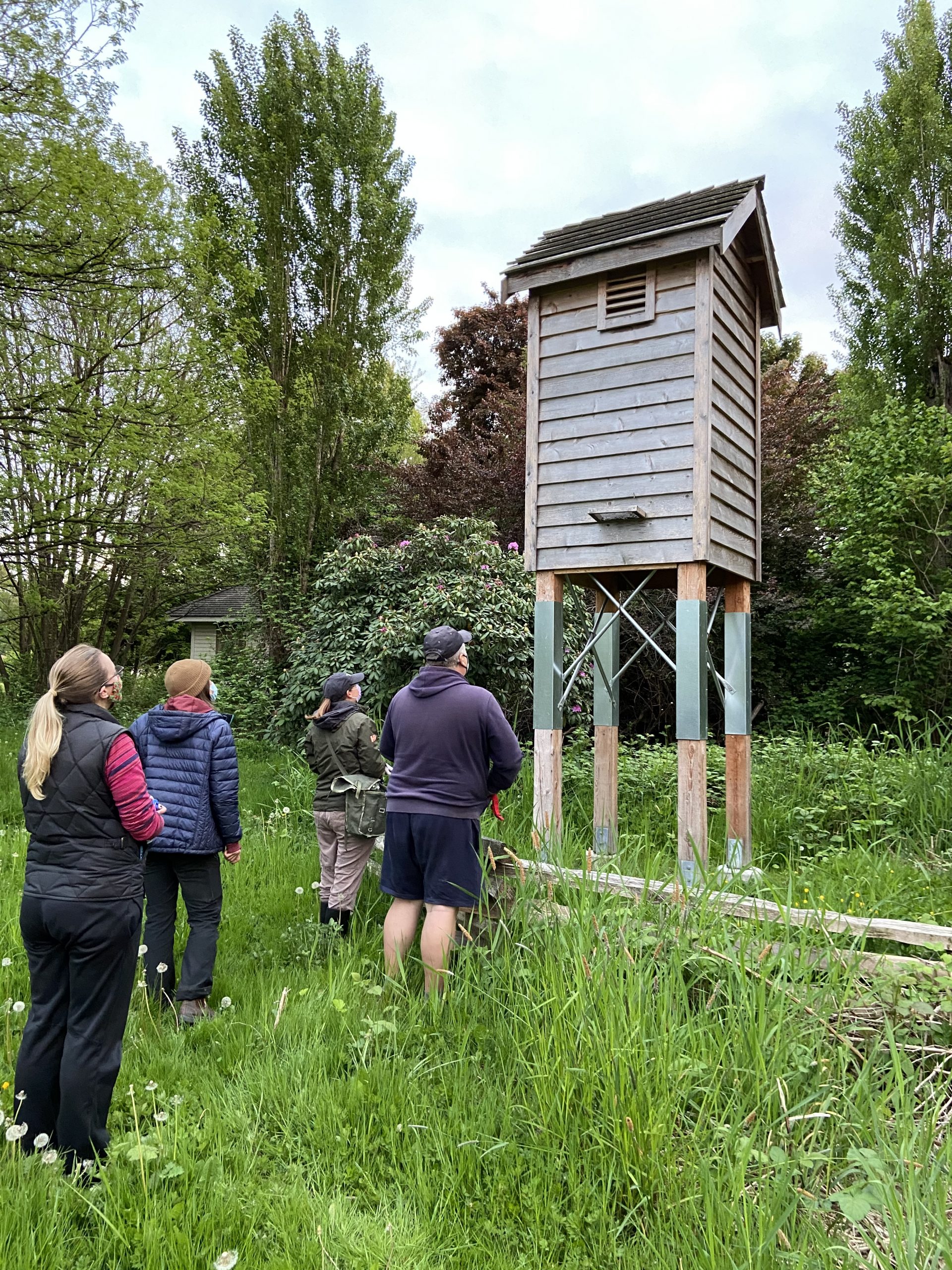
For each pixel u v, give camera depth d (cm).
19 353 1038
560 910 335
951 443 908
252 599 1358
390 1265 189
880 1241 201
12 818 666
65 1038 231
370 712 844
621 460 491
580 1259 196
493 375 1750
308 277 1381
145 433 1013
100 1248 191
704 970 288
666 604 1083
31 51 812
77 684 240
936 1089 242
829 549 1034
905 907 396
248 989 349
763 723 1095
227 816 340
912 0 1383
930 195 1326
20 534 1009
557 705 521
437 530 950
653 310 480
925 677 963
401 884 354
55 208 836
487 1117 247
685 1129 234
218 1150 230
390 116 1433
